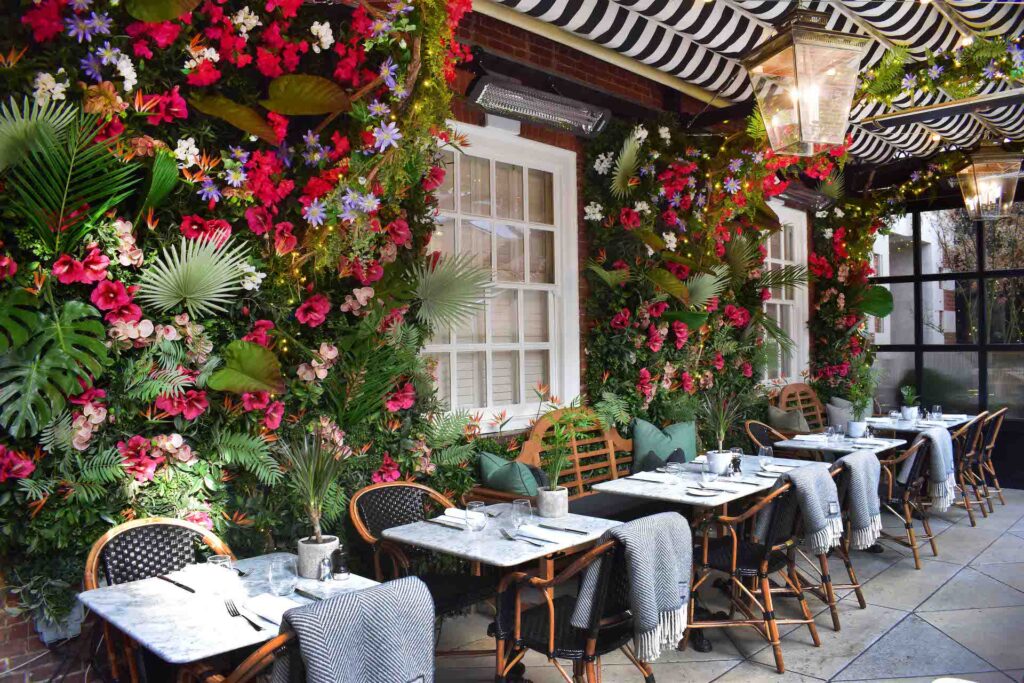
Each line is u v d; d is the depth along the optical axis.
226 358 3.47
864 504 4.49
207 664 2.58
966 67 5.12
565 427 4.96
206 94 3.55
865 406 8.70
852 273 8.87
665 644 3.03
